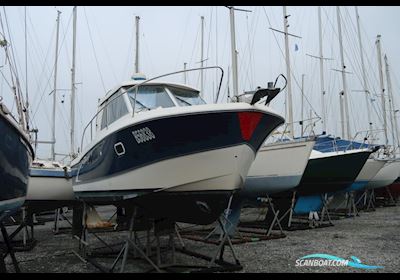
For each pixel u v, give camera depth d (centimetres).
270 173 873
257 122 478
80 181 666
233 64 793
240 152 476
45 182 848
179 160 474
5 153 394
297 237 802
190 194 487
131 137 493
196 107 456
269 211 990
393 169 1559
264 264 541
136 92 524
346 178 1017
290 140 870
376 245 685
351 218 1184
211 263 503
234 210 791
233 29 808
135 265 553
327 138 1126
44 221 1258
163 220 538
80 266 557
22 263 580
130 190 511
